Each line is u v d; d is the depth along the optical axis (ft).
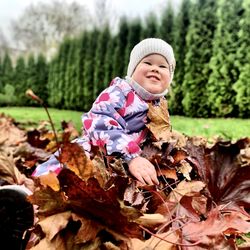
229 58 23.86
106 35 35.55
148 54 4.89
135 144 3.92
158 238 2.49
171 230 2.66
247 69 23.02
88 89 37.01
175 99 27.27
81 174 2.66
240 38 23.45
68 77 40.11
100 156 3.07
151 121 4.57
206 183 3.70
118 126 4.25
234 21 23.95
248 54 23.06
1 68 48.42
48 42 65.16
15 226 2.97
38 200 2.48
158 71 4.81
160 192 3.45
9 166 4.63
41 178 2.89
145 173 3.62
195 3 26.30
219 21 24.70
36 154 6.81
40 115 31.22
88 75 36.91
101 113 4.42
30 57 46.78
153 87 4.77
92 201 2.36
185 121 21.58
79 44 38.45
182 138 4.98
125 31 33.27
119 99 4.61
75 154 2.60
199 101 25.99
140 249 2.45
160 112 4.64
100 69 35.55
